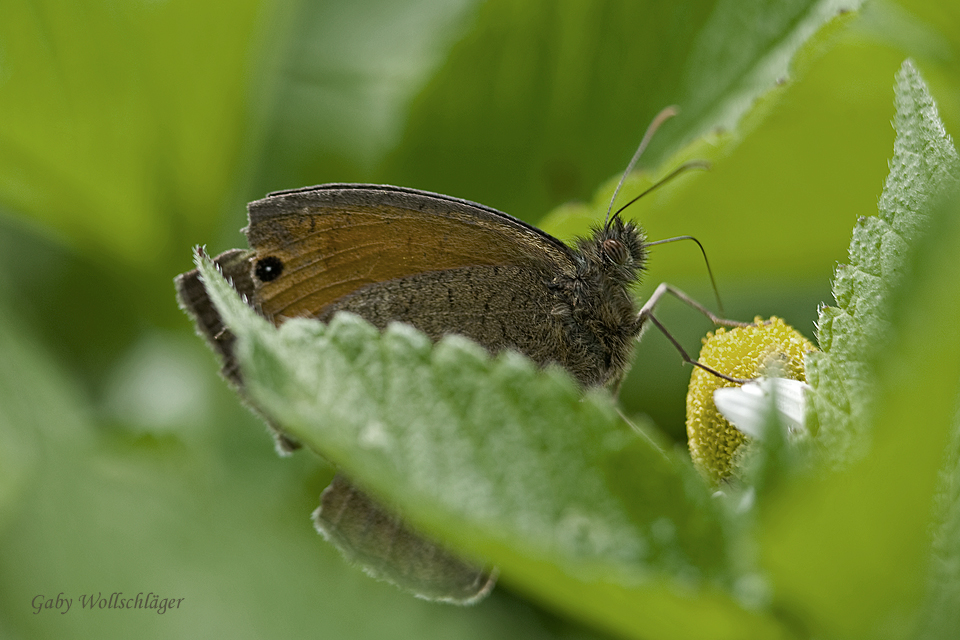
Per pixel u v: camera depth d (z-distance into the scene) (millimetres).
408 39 314
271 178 311
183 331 303
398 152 302
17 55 287
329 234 280
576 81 297
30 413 281
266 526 255
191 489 255
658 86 293
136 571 253
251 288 280
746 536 198
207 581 254
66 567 253
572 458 214
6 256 302
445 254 284
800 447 205
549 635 272
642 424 251
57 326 302
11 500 270
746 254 292
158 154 296
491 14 297
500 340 288
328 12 315
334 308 283
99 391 301
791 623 196
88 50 289
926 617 187
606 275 290
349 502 256
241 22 293
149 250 301
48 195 296
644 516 208
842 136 284
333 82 313
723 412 265
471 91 299
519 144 300
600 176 298
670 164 283
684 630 204
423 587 257
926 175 250
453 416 218
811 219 289
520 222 286
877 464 175
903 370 165
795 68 278
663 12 292
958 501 179
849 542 184
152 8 289
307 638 254
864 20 284
